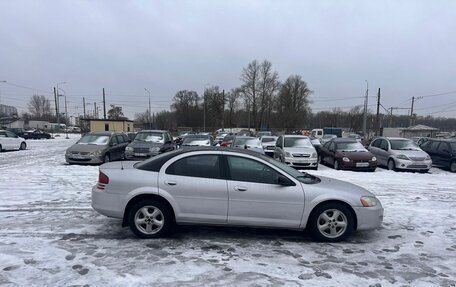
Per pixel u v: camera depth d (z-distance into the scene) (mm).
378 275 4090
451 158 15609
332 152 16109
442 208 7629
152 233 5191
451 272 4227
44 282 3713
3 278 3789
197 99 93062
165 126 93750
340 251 4844
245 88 82000
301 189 5156
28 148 27453
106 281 3762
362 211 5211
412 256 4727
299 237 5418
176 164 5281
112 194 5195
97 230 5551
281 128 80812
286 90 81062
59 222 5965
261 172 5230
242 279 3885
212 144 17625
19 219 6117
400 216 6852
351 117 89625
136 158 15438
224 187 5109
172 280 3822
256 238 5320
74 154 14977
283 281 3863
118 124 55812
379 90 47031
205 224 5191
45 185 9625
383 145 16656
